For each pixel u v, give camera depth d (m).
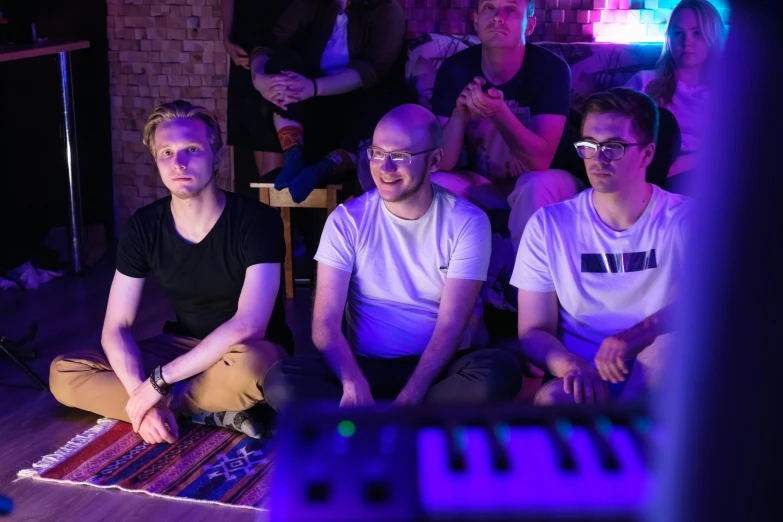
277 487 0.34
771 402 0.22
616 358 2.36
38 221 5.07
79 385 2.88
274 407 2.63
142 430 2.71
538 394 2.45
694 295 0.23
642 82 3.84
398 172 2.52
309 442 0.36
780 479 0.23
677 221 2.42
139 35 5.00
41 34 4.92
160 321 4.03
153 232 2.80
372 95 4.48
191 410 2.79
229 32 4.61
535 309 2.58
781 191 0.22
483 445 0.37
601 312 2.52
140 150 5.21
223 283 2.83
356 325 2.78
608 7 4.20
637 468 0.36
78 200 4.67
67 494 2.42
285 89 4.42
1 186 4.89
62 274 4.73
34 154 4.99
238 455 2.65
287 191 4.25
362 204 2.69
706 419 0.23
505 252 3.87
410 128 2.52
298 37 4.48
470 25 4.34
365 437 0.36
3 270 4.62
